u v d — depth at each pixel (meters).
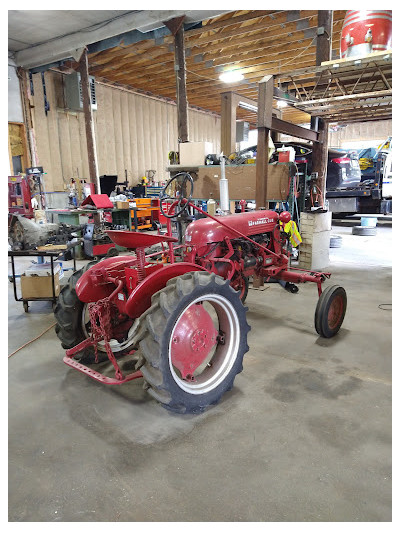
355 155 10.47
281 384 2.33
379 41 3.76
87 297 2.38
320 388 2.28
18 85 8.84
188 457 1.70
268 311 3.71
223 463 1.66
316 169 6.33
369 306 3.87
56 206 9.16
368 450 1.73
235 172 5.19
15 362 2.69
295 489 1.51
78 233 6.48
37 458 1.71
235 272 3.36
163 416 2.03
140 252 2.14
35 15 6.85
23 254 3.68
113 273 2.35
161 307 1.88
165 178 13.46
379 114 5.77
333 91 5.24
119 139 11.42
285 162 4.88
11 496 1.50
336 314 3.09
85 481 1.57
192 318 2.06
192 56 9.28
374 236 9.00
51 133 9.53
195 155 5.50
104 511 1.42
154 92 12.48
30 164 9.12
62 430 1.91
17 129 8.94
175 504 1.44
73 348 2.37
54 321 3.53
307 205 6.73
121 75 10.38
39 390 2.31
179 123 6.44
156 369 1.88
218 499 1.47
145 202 9.02
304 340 3.00
